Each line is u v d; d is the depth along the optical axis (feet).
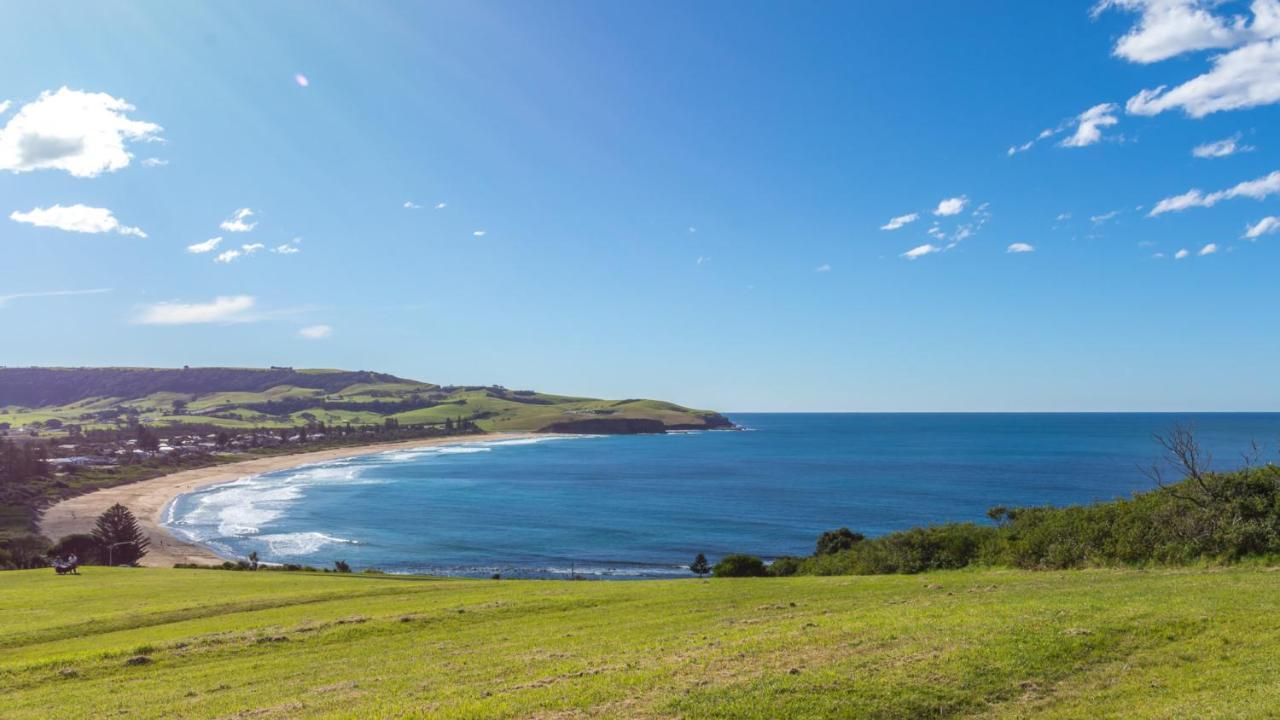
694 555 299.38
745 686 45.70
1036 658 49.24
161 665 70.18
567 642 70.23
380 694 53.06
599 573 268.00
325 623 85.20
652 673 50.34
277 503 465.06
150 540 327.26
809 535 335.88
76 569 164.86
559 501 467.11
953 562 122.31
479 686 52.65
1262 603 61.36
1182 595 67.31
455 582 131.54
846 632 58.80
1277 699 39.55
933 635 55.57
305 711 50.03
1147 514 105.29
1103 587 78.18
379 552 308.81
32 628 90.99
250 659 71.46
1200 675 45.16
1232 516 95.91
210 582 136.98
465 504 456.45
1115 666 47.98
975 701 43.11
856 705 42.34
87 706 56.49
